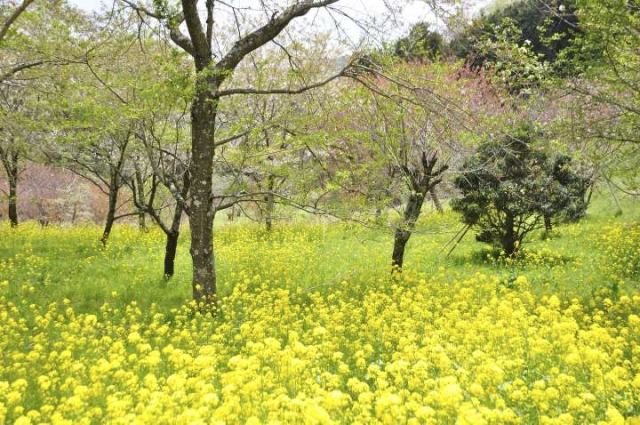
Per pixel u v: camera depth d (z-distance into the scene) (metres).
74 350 6.74
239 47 8.76
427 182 10.80
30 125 10.03
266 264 12.60
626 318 7.25
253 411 4.30
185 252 15.12
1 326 7.21
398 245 11.52
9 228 19.16
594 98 7.72
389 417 3.78
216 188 13.68
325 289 10.26
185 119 10.34
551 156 11.98
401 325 7.14
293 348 5.66
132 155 11.93
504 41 8.52
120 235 18.45
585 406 3.99
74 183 31.08
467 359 5.43
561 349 5.65
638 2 6.70
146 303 9.28
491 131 9.34
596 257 11.90
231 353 6.75
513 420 3.75
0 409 4.25
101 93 9.45
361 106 10.38
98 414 4.43
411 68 9.66
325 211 8.84
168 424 4.05
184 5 8.16
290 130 9.68
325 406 3.99
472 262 13.08
